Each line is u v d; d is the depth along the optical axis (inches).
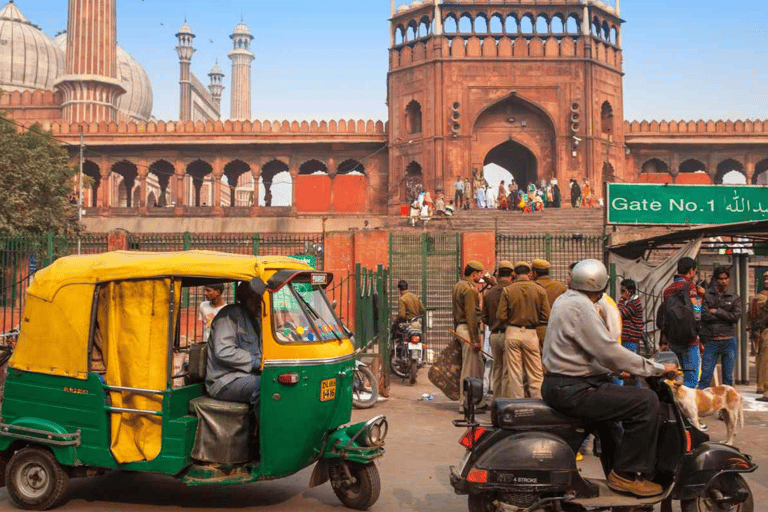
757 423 292.8
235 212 1396.4
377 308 363.6
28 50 2218.3
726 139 1405.0
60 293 185.0
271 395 172.4
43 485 180.5
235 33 4242.1
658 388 152.1
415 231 964.0
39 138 976.9
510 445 147.6
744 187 466.6
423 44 1342.3
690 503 155.0
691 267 273.7
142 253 186.7
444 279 639.8
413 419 300.5
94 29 1736.0
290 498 190.7
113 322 181.0
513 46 1318.9
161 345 178.1
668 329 272.8
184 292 353.4
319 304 195.5
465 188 1244.5
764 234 394.0
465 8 1326.3
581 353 149.2
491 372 342.6
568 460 146.9
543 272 288.5
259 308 187.0
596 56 1343.5
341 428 185.8
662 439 148.9
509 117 1330.0
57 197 954.7
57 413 183.3
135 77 2442.2
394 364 432.5
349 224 1282.0
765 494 192.1
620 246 471.5
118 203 1961.1
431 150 1311.5
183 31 3157.0
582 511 150.7
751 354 529.3
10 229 847.1
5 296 412.5
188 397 182.2
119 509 180.1
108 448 178.7
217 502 186.5
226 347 181.2
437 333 598.5
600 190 1317.7
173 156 1423.5
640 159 1432.1
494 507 150.9
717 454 153.3
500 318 271.4
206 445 177.2
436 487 199.5
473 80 1312.7
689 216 468.8
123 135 1405.0
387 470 217.9
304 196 1422.2
